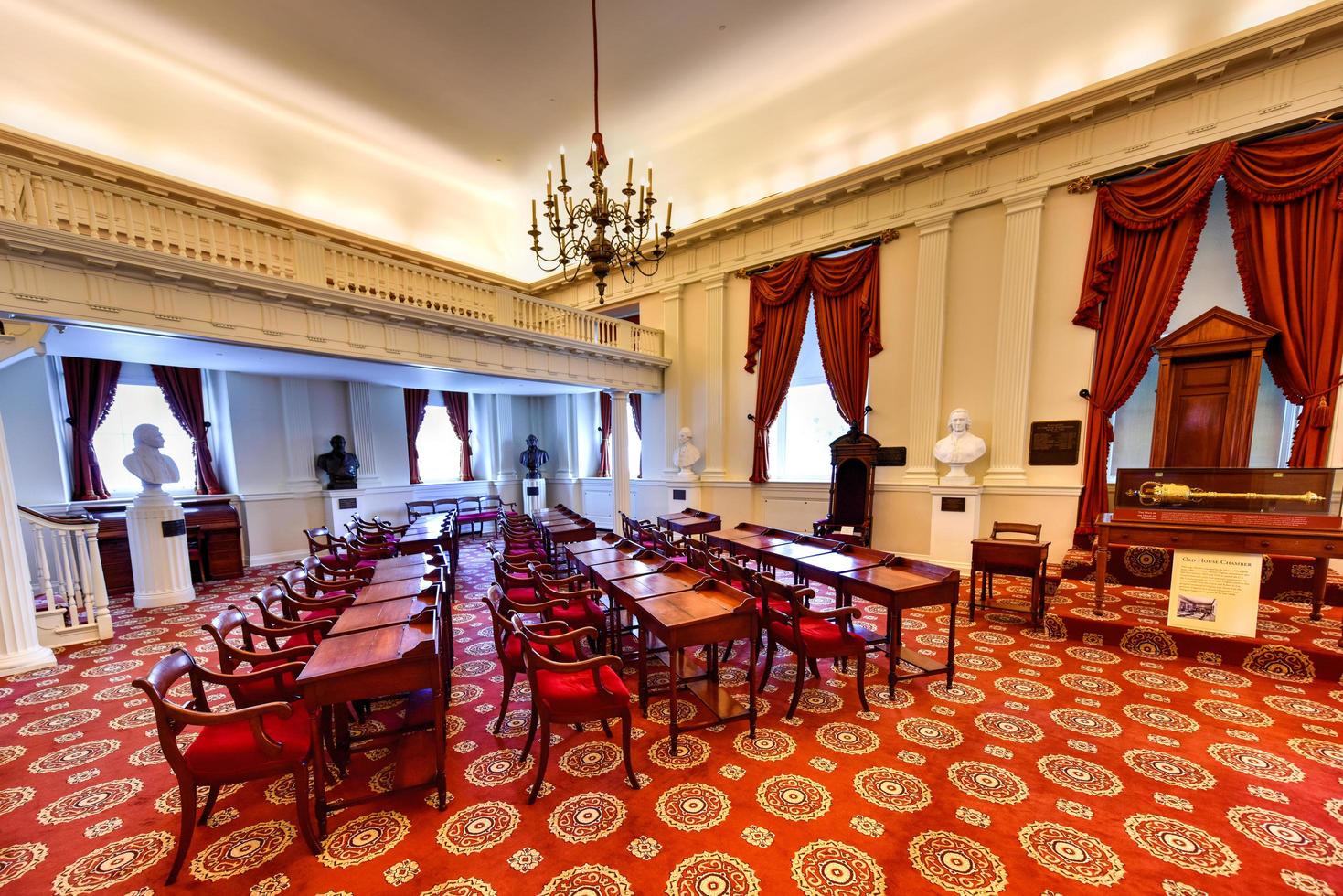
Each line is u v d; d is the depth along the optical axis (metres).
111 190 4.08
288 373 7.27
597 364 8.21
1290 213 4.49
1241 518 3.53
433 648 2.22
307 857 2.02
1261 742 2.62
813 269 7.41
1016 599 4.92
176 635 4.72
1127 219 5.14
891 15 5.47
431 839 2.09
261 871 1.95
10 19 5.04
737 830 2.10
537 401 12.46
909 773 2.46
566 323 8.00
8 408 6.17
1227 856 1.91
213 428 7.86
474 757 2.68
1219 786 2.30
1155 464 5.00
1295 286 4.48
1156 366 5.59
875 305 6.87
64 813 2.32
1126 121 5.15
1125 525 3.93
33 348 4.20
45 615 4.38
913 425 6.62
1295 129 4.48
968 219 6.21
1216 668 3.49
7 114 5.33
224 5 5.01
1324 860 1.87
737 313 8.45
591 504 11.54
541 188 9.48
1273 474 3.46
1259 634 3.54
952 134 5.93
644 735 2.85
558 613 3.64
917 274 6.53
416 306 5.79
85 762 2.72
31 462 6.31
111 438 7.25
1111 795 2.26
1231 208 4.76
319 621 2.92
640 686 3.10
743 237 8.18
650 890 1.82
